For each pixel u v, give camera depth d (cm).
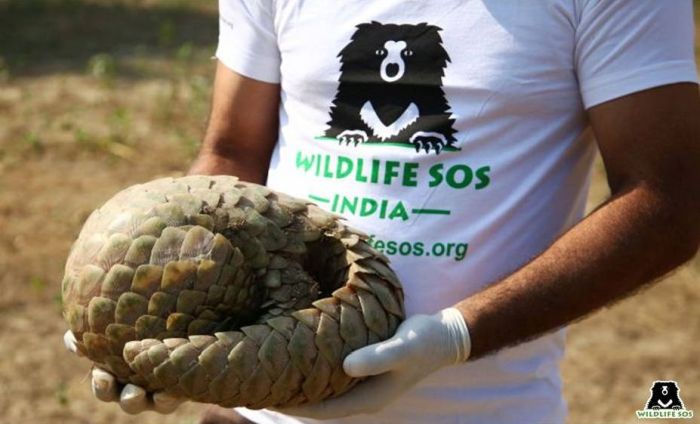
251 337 265
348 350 273
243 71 339
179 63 1241
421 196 303
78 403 621
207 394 266
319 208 290
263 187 288
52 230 827
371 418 312
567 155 308
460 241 302
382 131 307
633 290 294
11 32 1325
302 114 323
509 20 296
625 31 288
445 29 301
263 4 331
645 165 288
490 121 300
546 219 307
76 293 273
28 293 738
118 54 1264
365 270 280
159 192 277
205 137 353
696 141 289
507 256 304
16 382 638
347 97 312
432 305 304
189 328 268
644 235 285
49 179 920
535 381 317
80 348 282
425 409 309
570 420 616
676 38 289
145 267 266
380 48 307
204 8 1527
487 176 301
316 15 317
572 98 302
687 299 759
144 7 1499
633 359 680
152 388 275
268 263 278
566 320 290
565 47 296
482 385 309
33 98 1098
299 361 267
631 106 289
